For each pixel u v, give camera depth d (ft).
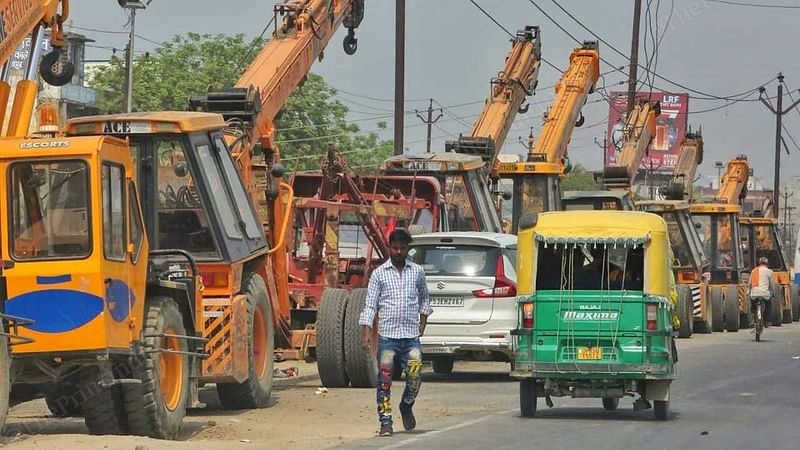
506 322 162.91
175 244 130.41
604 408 138.62
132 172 109.60
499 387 163.84
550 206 264.93
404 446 106.52
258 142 166.81
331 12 192.95
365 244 191.83
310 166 499.92
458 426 120.98
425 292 115.14
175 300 117.91
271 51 182.39
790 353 233.96
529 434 115.24
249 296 135.95
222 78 458.09
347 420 128.06
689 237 311.47
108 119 129.18
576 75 290.97
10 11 122.72
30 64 127.85
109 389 107.86
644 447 107.04
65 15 132.57
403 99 279.69
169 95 447.01
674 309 129.49
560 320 127.54
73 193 102.47
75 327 101.14
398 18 278.87
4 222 102.53
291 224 169.17
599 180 321.93
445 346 162.81
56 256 101.81
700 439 112.47
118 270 104.63
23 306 101.50
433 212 217.56
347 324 156.87
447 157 230.89
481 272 163.84
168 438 110.83
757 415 132.46
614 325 126.52
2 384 98.68
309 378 173.99
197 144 131.13
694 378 178.81
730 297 325.83
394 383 167.94
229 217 134.41
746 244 390.01
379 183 220.43
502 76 268.21
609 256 130.41
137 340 107.34
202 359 125.80
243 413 133.80
